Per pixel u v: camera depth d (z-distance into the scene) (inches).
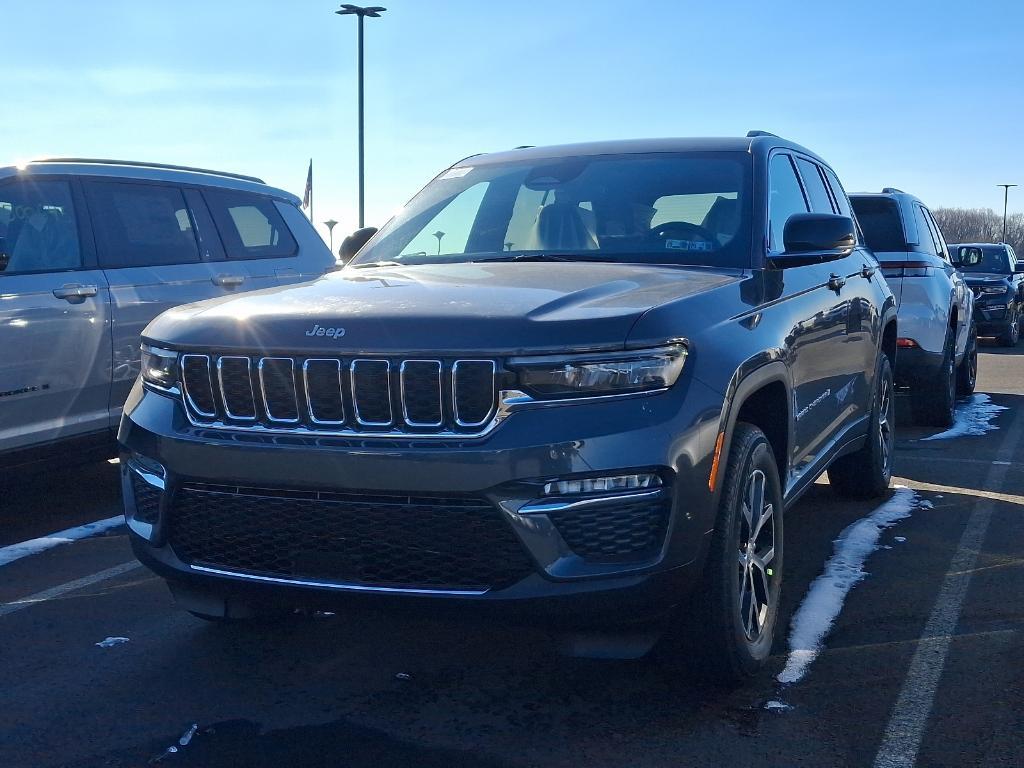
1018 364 610.5
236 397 122.0
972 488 249.6
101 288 225.9
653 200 170.1
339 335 117.6
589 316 116.6
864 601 166.9
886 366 234.5
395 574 115.3
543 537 110.7
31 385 211.0
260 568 121.0
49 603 168.6
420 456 111.4
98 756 115.8
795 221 158.7
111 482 262.2
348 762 114.0
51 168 226.2
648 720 124.7
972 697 130.4
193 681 136.6
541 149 195.0
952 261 417.1
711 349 122.7
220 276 253.6
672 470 113.4
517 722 124.3
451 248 173.3
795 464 162.7
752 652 131.5
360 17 900.0
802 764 113.6
